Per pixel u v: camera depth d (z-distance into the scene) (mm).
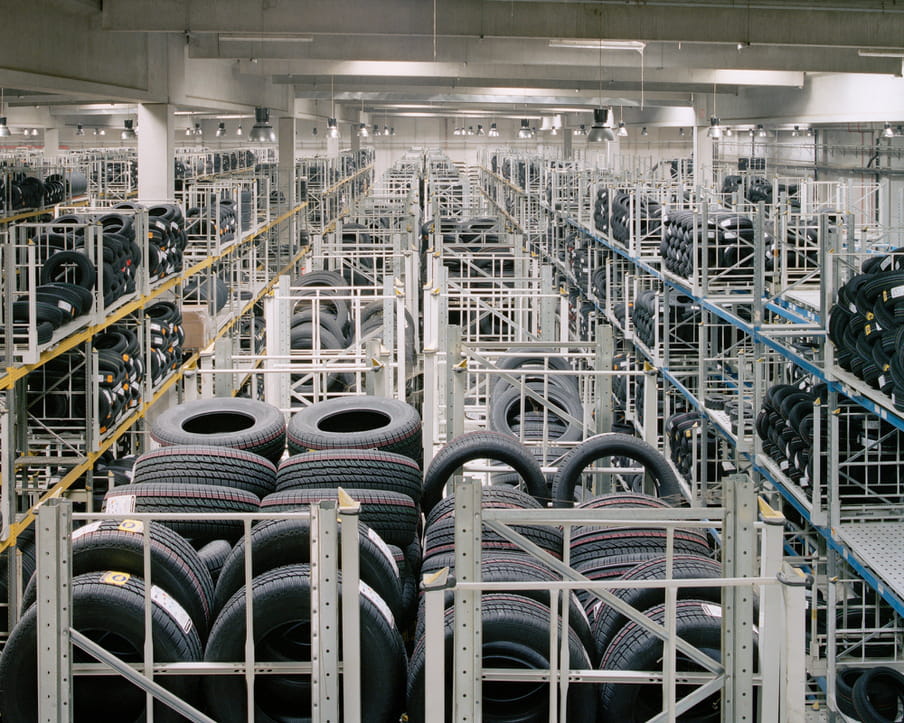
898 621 9938
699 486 13391
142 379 13906
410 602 7805
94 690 6684
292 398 18578
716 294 12781
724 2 18688
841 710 9539
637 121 43625
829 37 19219
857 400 8633
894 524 9312
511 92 37625
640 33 19031
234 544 8164
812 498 9688
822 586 10773
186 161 37594
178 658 6309
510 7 18859
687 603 6648
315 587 5848
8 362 9383
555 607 5750
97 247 12062
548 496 10430
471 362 16156
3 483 9297
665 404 14609
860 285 8359
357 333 16375
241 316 21516
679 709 5941
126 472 12594
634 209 17391
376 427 10719
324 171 37219
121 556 6543
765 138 47406
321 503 5754
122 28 18828
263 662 6367
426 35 18891
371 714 6430
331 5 18781
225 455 8719
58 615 5773
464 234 26797
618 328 17594
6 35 15797
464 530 5852
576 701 6406
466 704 5758
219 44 23891
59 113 45062
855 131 37250
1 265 10062
